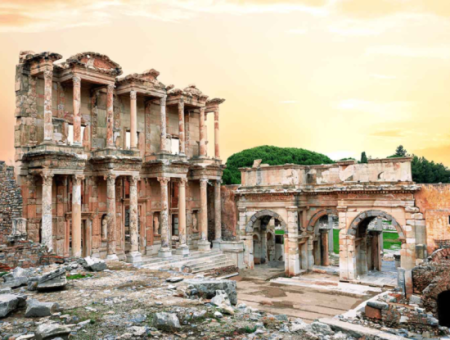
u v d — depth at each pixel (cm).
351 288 3681
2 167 3172
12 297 1593
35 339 1259
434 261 3123
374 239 4522
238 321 1495
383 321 2375
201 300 1792
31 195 3362
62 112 3681
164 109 4294
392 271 4453
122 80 4000
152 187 4459
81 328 1395
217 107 5069
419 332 2272
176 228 5038
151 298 1775
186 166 4434
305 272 4419
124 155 3816
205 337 1340
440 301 2866
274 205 4453
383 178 3844
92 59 3650
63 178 3556
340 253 3991
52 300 1748
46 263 2723
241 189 4659
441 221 3556
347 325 1644
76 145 3416
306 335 1412
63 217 3581
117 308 1627
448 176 8700
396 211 3753
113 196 3700
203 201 4728
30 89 3453
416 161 8800
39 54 3288
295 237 4281
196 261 4238
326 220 5259
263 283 3941
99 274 2333
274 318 1570
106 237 3984
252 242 4725
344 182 4047
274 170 4453
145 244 4334
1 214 3095
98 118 3966
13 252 2606
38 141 3503
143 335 1337
